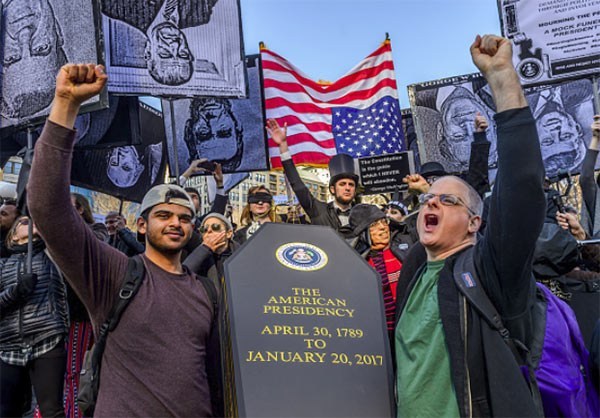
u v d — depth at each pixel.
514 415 2.44
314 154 7.92
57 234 2.82
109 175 6.99
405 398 2.70
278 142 5.72
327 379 2.70
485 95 8.00
